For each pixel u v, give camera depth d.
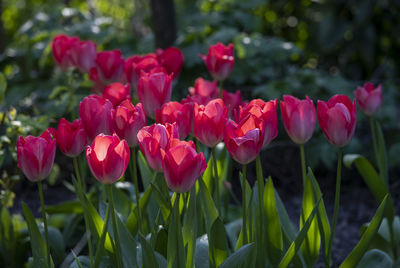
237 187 3.47
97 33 3.95
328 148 3.46
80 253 2.22
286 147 3.67
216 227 1.39
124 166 1.25
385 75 5.27
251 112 1.30
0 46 4.82
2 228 2.05
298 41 5.79
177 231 1.24
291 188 3.43
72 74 2.53
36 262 1.44
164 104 1.43
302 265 1.59
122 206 1.91
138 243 1.63
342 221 2.92
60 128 1.39
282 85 3.47
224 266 1.29
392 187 3.31
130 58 1.89
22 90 3.59
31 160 1.31
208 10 4.71
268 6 5.49
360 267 1.69
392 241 2.07
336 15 5.03
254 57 3.70
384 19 5.12
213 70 2.07
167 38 3.59
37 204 3.12
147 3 6.18
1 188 2.72
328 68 5.43
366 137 3.88
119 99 1.66
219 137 1.37
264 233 1.52
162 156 1.16
